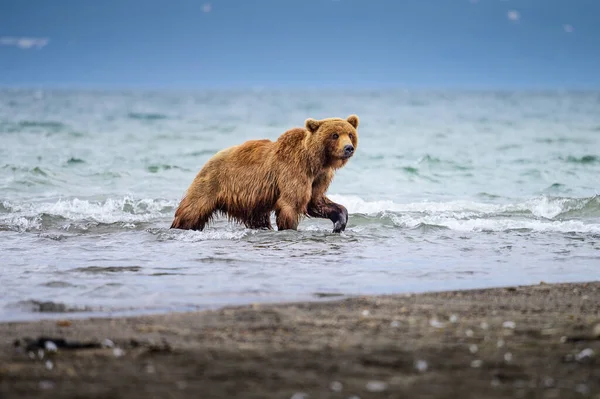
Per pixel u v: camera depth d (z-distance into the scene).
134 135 137.12
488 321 27.98
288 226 48.84
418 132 154.00
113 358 23.59
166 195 72.88
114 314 30.25
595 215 60.22
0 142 119.38
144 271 38.56
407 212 60.62
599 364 22.72
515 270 39.25
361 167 94.38
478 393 20.36
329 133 48.38
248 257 42.31
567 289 33.97
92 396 20.19
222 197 50.31
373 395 20.22
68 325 27.94
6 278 36.78
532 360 23.14
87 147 114.88
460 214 59.69
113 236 49.28
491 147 121.75
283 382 21.25
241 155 50.50
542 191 77.94
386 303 31.12
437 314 29.14
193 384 21.12
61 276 37.31
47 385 21.02
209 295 33.50
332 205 50.94
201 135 139.88
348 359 23.27
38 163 93.56
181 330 26.95
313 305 30.92
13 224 53.78
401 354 23.75
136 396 20.19
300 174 48.78
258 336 26.05
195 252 43.78
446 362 22.97
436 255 43.28
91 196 71.50
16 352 24.31
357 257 42.56
